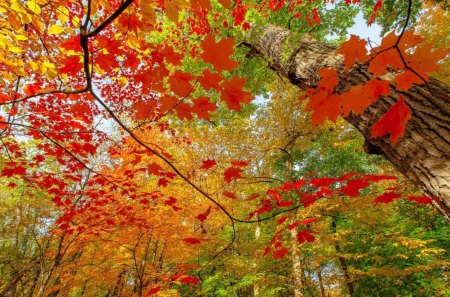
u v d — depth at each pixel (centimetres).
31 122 310
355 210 521
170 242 524
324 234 562
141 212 450
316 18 464
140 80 137
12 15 176
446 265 491
